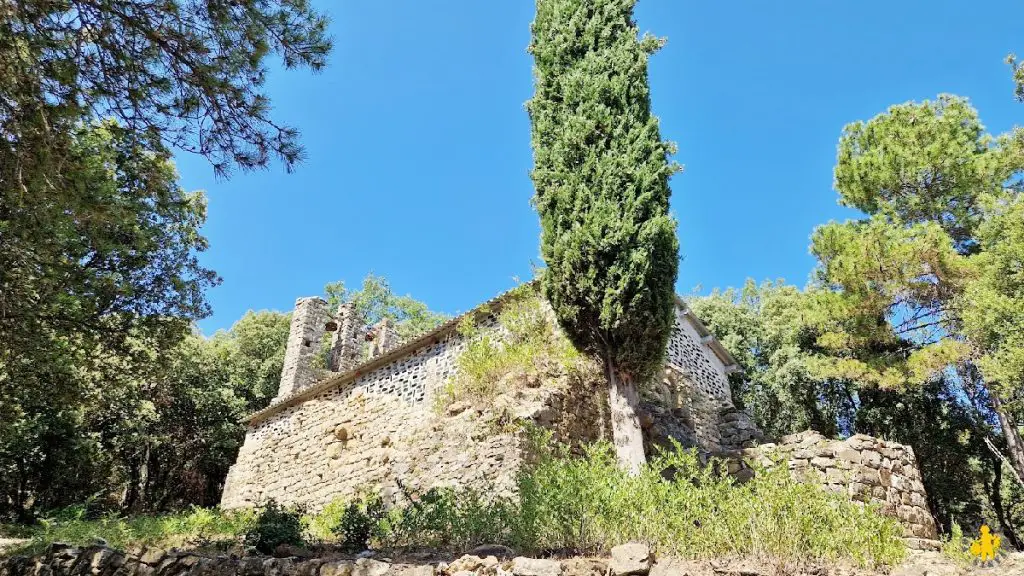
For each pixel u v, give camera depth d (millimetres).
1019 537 20672
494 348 12391
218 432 22750
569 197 10094
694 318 16625
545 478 6516
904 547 5711
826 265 17344
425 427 12375
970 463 19766
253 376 27234
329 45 7023
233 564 6125
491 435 10516
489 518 6707
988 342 14219
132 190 11000
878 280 15758
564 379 11383
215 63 6797
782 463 5914
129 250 12664
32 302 10117
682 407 13969
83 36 6285
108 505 20703
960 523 19750
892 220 18125
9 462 15602
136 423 20750
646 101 10812
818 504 5375
